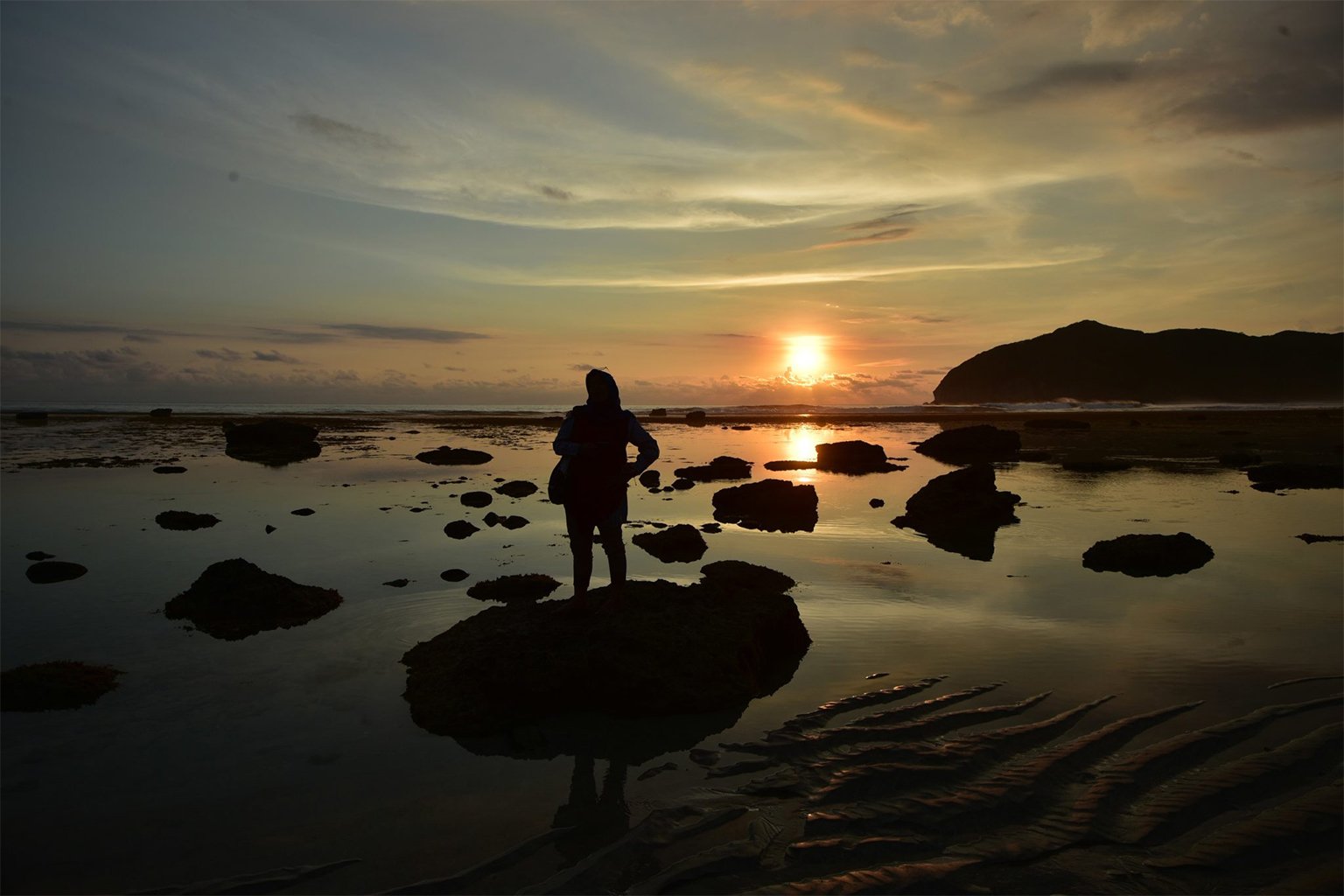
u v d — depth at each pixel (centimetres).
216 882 384
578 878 386
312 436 3083
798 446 3269
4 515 1427
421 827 436
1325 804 436
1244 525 1364
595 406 687
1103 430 4294
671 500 1734
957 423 5222
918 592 938
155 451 2780
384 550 1145
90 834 426
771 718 584
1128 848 404
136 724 566
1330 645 723
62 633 768
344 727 568
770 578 962
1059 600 898
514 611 755
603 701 605
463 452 2580
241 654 714
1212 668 664
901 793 465
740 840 419
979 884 378
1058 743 523
